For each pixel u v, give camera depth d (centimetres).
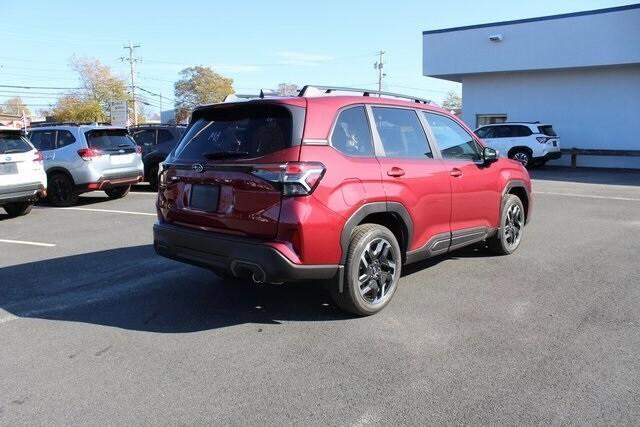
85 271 644
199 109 495
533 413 323
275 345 423
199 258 463
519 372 374
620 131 2230
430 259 678
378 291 486
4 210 1191
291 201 415
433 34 2500
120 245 784
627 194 1340
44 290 571
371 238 464
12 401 343
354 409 330
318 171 423
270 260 413
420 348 415
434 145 554
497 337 434
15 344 431
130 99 7362
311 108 441
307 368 384
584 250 723
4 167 992
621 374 369
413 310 496
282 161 418
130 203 1249
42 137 1243
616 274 605
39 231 910
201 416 324
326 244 430
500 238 667
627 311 489
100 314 496
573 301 517
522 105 2439
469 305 509
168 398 345
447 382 361
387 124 507
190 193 476
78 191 1212
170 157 510
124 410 332
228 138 463
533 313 486
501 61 2339
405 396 344
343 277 452
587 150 2212
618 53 2062
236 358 402
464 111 2598
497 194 643
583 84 2286
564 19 2167
